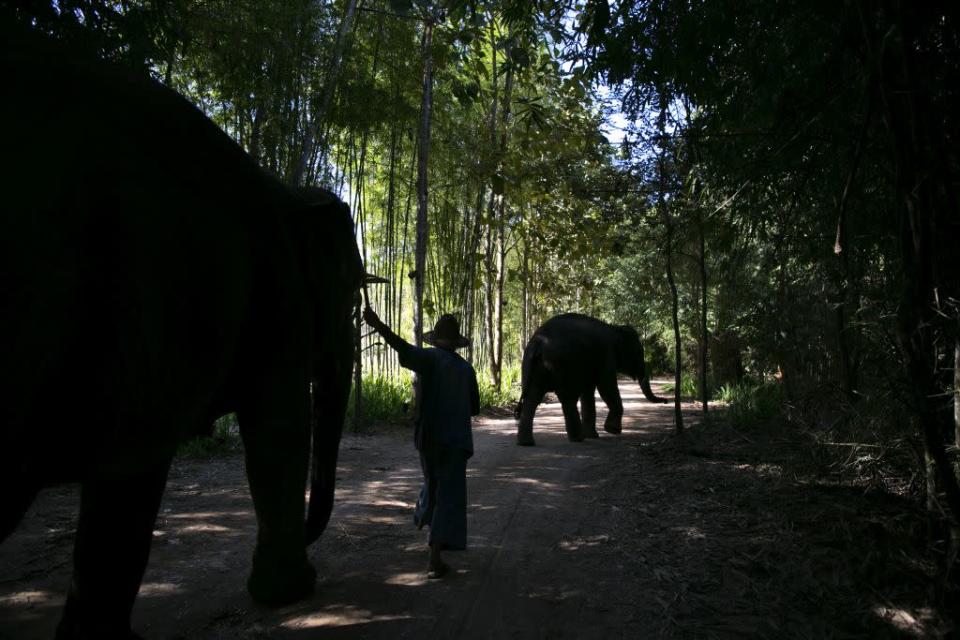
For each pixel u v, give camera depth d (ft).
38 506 16.31
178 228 7.57
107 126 6.97
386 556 13.98
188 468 21.33
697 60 16.07
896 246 14.89
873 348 14.49
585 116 35.14
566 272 65.31
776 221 21.84
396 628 10.56
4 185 5.68
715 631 10.46
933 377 11.09
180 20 19.85
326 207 12.13
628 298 65.00
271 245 10.02
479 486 20.57
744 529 14.97
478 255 40.98
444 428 13.00
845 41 12.07
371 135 34.81
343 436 29.35
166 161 7.71
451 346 14.02
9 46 6.52
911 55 9.73
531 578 12.76
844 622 10.55
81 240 6.24
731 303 41.75
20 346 5.57
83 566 9.01
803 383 29.73
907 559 11.89
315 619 10.82
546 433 33.50
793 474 18.12
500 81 41.37
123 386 6.69
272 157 25.54
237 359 10.16
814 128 15.76
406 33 29.53
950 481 10.09
